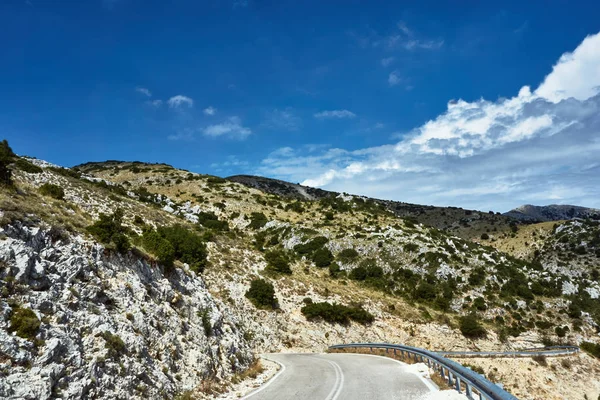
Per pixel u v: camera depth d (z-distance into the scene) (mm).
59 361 8227
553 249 148250
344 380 15188
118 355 10180
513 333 58188
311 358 26234
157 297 15383
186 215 83688
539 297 72625
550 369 40250
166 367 12000
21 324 8031
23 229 10547
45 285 9914
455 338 51062
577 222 160625
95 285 11703
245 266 48500
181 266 22234
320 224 102812
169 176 138875
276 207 123750
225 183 138500
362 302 51281
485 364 37594
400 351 24250
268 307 40656
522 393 34750
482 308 64938
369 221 110625
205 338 16172
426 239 89500
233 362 17266
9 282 8836
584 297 77312
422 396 11406
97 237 14422
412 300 64688
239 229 98938
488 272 77312
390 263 79188
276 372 18781
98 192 49375
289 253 80938
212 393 12805
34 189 20828
